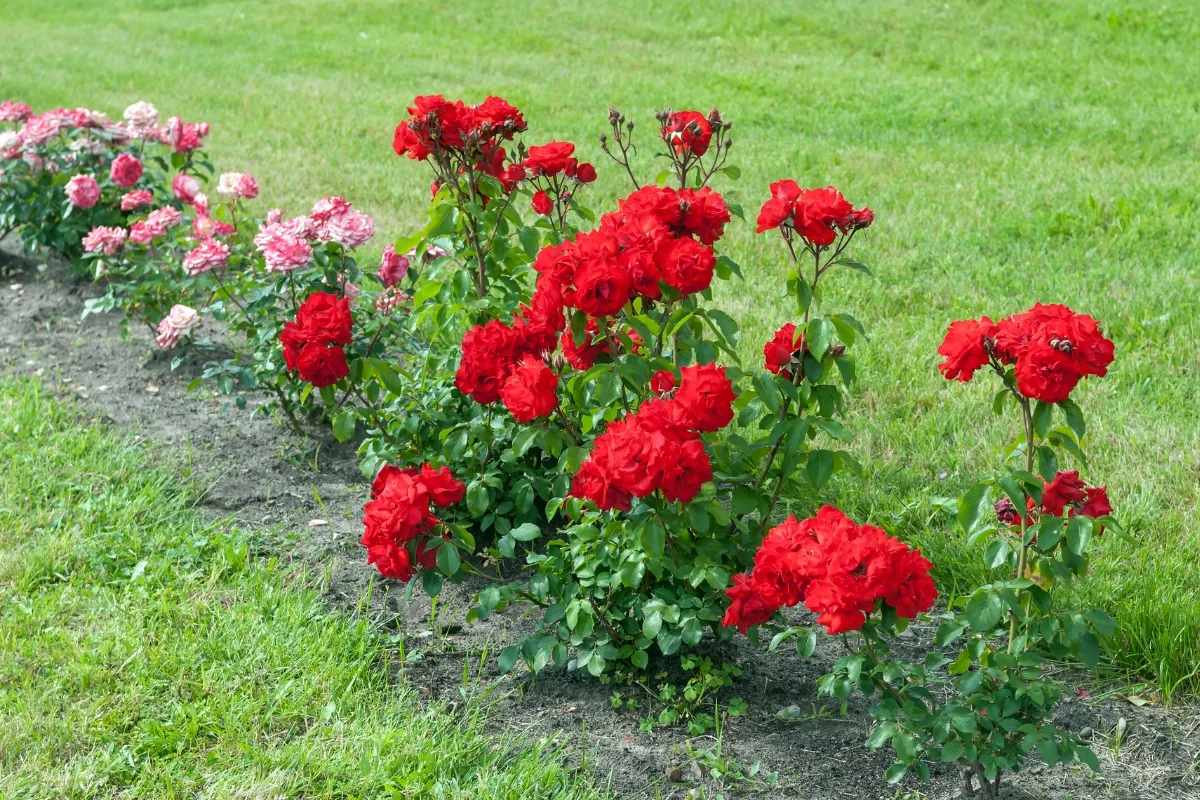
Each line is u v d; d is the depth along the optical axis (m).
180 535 4.08
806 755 3.06
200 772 2.96
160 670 3.32
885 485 4.27
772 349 3.14
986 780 2.77
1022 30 14.02
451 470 3.92
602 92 11.93
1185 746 3.04
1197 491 4.14
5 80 12.80
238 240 6.99
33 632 3.52
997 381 5.09
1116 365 5.19
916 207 7.79
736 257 6.82
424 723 3.12
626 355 3.07
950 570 3.68
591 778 2.97
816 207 2.90
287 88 12.42
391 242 7.07
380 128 10.41
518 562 3.96
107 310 5.80
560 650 3.26
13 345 5.81
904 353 5.40
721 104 11.28
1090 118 10.26
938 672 3.37
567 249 2.85
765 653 3.49
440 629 3.62
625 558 3.09
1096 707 3.20
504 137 3.87
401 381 4.54
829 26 14.79
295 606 3.61
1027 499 2.79
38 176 6.66
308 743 3.06
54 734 3.07
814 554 2.49
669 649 3.06
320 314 3.87
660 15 15.97
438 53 14.40
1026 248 6.88
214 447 4.80
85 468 4.52
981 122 10.33
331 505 4.38
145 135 6.65
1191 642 3.30
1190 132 9.70
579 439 3.71
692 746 3.11
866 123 10.50
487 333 3.20
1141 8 14.38
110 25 17.34
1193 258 6.55
